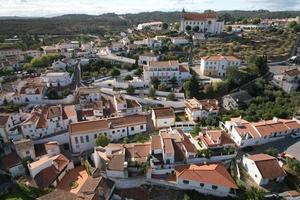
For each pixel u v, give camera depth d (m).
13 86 117.56
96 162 71.00
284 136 78.50
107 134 84.00
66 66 146.50
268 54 149.25
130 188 64.81
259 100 100.88
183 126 89.50
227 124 82.81
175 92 113.31
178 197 61.28
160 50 162.38
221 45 166.50
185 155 68.75
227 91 113.81
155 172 65.88
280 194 58.75
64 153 82.94
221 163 67.00
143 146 72.44
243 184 62.50
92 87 114.88
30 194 63.62
